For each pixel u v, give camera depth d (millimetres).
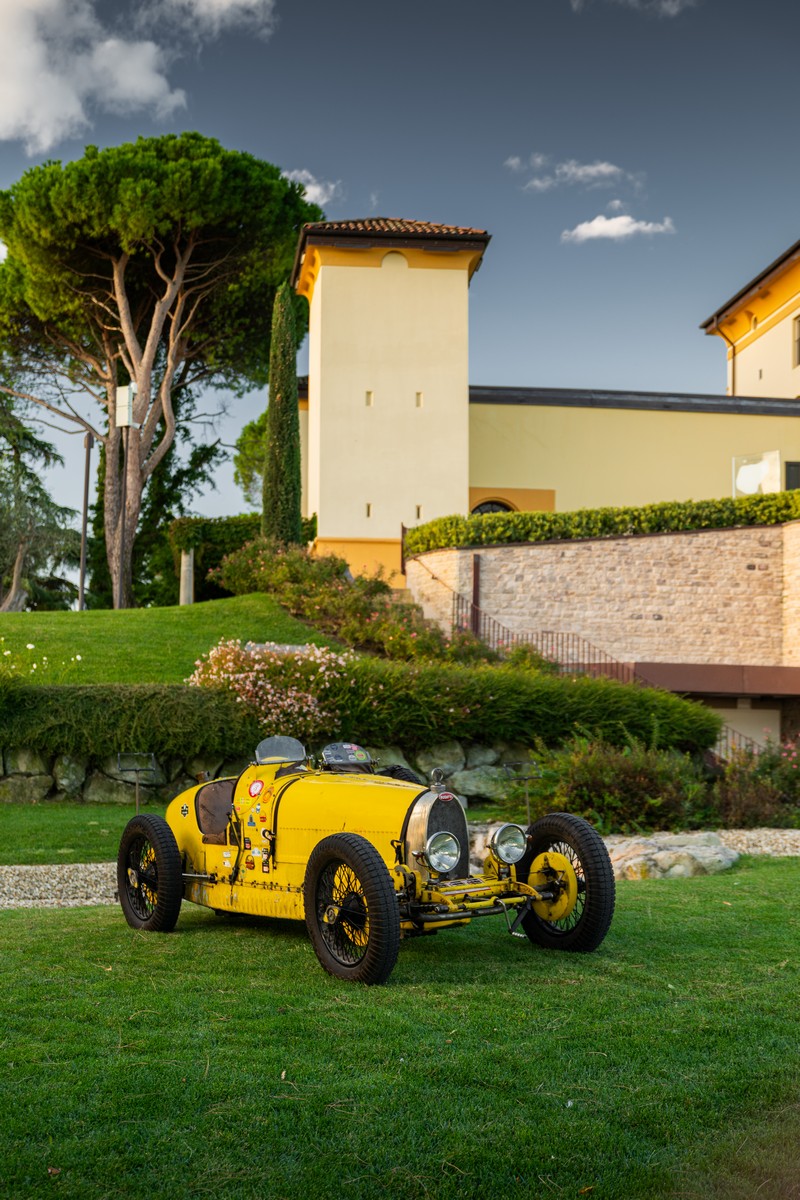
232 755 16531
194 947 6176
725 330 40906
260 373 37156
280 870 6273
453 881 5762
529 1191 3104
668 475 33406
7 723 15891
